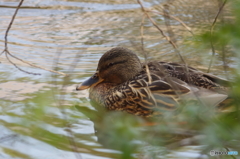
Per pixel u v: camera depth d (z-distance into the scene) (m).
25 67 14.37
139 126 10.83
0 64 14.55
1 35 17.38
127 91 11.94
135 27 18.33
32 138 10.09
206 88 11.40
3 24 18.58
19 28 18.19
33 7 20.70
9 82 13.13
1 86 12.80
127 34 17.56
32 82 13.16
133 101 11.84
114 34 17.59
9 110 11.31
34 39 17.05
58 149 9.62
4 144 9.80
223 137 8.27
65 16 19.77
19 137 10.07
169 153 9.43
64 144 9.88
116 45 16.45
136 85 11.84
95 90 12.88
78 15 19.88
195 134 9.94
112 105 12.32
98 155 9.38
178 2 21.05
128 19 19.31
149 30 17.97
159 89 11.46
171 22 18.52
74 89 13.02
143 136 10.17
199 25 17.72
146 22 18.86
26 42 16.73
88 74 14.02
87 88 12.70
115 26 18.48
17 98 12.02
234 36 7.69
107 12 20.28
